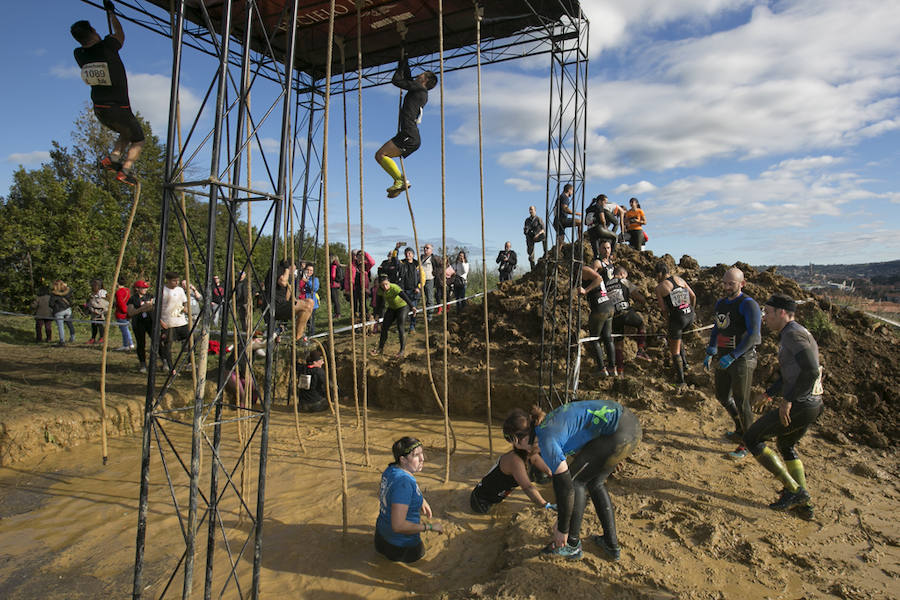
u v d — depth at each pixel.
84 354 11.38
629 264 11.34
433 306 13.19
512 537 4.48
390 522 4.28
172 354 11.20
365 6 7.45
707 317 9.90
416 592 4.07
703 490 5.18
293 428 8.41
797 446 6.30
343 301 17.12
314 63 9.61
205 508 5.61
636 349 9.20
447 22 8.12
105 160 4.46
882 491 5.18
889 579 3.75
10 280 20.23
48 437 7.07
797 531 4.42
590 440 3.95
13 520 5.33
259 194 3.48
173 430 8.19
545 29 7.94
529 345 9.48
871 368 7.79
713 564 3.97
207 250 3.17
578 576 3.80
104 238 23.48
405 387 9.42
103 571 4.46
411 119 6.13
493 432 8.12
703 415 7.22
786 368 4.57
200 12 7.38
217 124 3.17
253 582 3.54
